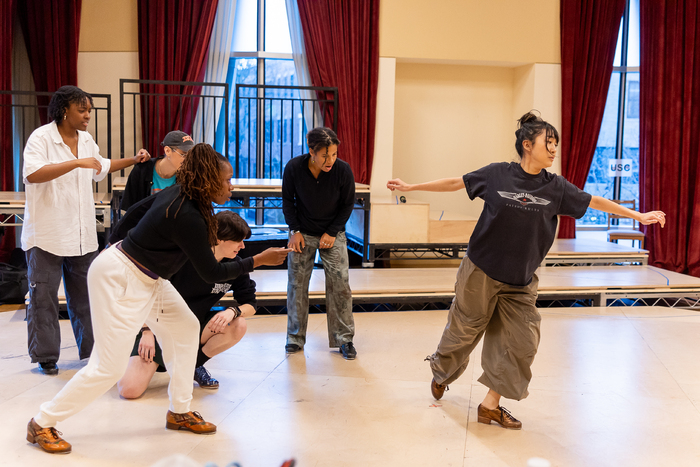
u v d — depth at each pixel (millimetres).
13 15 5938
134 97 6137
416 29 6594
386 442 2379
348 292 3494
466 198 7270
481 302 2453
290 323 3559
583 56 6777
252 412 2639
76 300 3113
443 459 2246
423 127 7086
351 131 6551
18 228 6164
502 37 6738
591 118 6867
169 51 6223
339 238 3484
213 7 6258
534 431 2521
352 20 6426
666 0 6633
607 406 2822
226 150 6238
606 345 3834
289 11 6473
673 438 2484
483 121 7203
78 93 2945
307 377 3125
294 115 6863
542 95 6852
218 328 2711
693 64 6637
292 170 3352
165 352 2361
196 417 2416
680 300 5465
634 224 7531
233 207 5277
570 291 4836
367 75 6535
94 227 3145
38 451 2199
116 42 6281
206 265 2049
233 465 2133
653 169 6828
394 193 6750
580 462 2254
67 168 2764
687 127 6652
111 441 2309
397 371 3264
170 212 1990
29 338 3008
